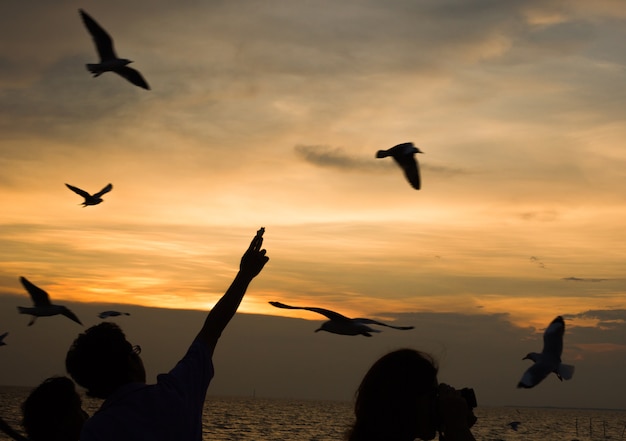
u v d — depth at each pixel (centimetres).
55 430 647
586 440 14438
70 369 507
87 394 510
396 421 407
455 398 415
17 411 12788
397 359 421
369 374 423
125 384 507
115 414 477
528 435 15350
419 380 412
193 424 488
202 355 512
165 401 482
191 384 499
